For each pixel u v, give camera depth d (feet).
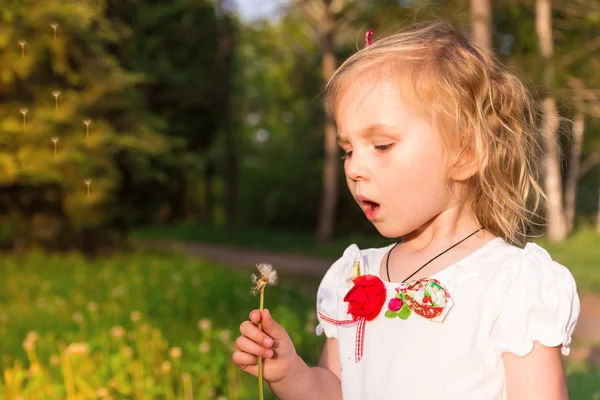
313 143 91.20
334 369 5.63
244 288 27.27
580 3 48.21
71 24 27.73
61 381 12.92
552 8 48.57
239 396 12.69
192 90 70.64
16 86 27.71
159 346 15.15
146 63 64.59
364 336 5.03
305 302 24.90
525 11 45.88
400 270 5.13
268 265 5.12
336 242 64.34
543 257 4.73
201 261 38.52
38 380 12.73
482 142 4.75
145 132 36.73
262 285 5.10
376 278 5.00
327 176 65.31
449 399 4.53
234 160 82.89
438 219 4.99
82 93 30.01
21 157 27.81
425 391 4.60
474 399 4.48
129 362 13.52
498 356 4.51
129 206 44.50
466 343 4.54
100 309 20.93
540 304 4.46
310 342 15.65
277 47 75.20
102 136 30.60
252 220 99.55
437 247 4.97
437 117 4.66
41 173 28.91
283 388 5.37
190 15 68.18
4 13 25.88
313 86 68.95
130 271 32.58
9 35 26.17
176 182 77.10
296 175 94.17
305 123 91.50
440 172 4.70
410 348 4.72
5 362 14.51
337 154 65.72
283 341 5.24
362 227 80.23
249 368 5.34
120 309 20.81
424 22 5.67
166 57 68.33
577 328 22.95
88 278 30.07
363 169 4.74
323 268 48.80
